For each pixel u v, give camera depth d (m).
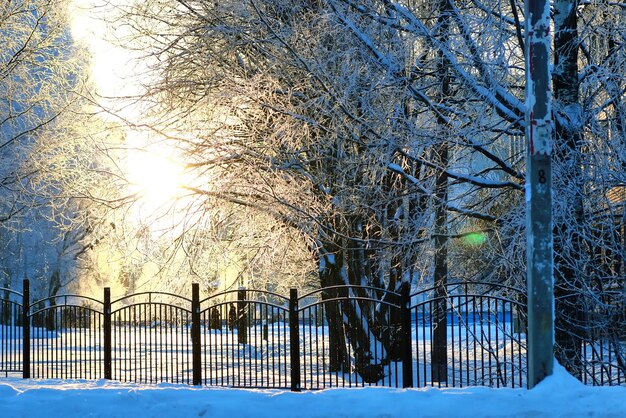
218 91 18.28
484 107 14.98
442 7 15.72
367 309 18.56
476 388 11.12
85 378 17.00
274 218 19.28
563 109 15.01
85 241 40.28
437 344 16.55
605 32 15.41
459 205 17.53
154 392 11.20
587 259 14.12
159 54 18.75
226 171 18.70
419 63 15.95
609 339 14.26
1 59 30.47
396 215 18.52
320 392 11.12
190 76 18.81
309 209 18.41
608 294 14.35
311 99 17.03
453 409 10.02
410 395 10.76
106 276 41.12
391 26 15.75
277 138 18.17
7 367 19.83
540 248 10.37
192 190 18.89
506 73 15.13
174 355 24.34
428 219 16.62
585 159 14.70
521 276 15.27
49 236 40.44
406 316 13.34
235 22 18.22
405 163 17.20
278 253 20.36
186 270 20.86
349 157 17.81
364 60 15.68
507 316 24.61
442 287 17.05
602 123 15.53
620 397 10.12
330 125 17.20
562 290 14.44
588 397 10.14
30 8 30.11
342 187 17.36
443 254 17.55
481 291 17.02
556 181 14.35
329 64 16.73
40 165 22.48
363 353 18.25
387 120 15.70
